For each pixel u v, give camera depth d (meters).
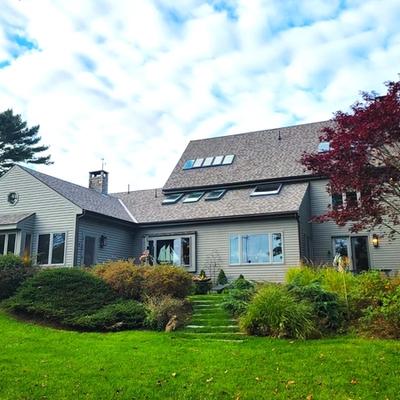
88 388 6.29
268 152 22.95
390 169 11.30
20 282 13.31
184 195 22.44
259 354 7.66
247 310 10.17
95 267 14.16
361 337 8.84
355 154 11.42
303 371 6.67
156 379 6.59
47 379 6.66
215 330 10.18
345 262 11.12
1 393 6.12
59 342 9.09
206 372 6.82
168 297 11.80
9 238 18.02
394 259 18.38
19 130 38.84
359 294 10.17
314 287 10.23
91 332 10.56
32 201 18.69
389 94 11.33
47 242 17.97
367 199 11.64
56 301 11.80
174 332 10.15
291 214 17.42
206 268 18.92
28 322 11.20
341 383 6.14
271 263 17.75
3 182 19.50
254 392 5.97
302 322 9.03
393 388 5.91
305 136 23.20
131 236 21.03
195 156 25.03
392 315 9.05
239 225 18.75
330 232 19.66
